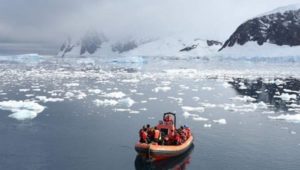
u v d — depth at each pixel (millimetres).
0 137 23344
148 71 88875
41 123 27000
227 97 41656
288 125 27062
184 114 30484
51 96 40469
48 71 84875
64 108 32844
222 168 18422
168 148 18906
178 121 28172
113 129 25562
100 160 19484
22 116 28953
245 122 28062
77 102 36156
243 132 25078
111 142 22562
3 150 20875
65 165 18750
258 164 19031
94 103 35625
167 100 38656
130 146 21844
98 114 30375
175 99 39531
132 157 20000
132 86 52219
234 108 34000
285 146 22016
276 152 20906
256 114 31078
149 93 44469
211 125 26953
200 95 43219
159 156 18734
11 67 101875
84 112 31172
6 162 19078
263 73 79375
